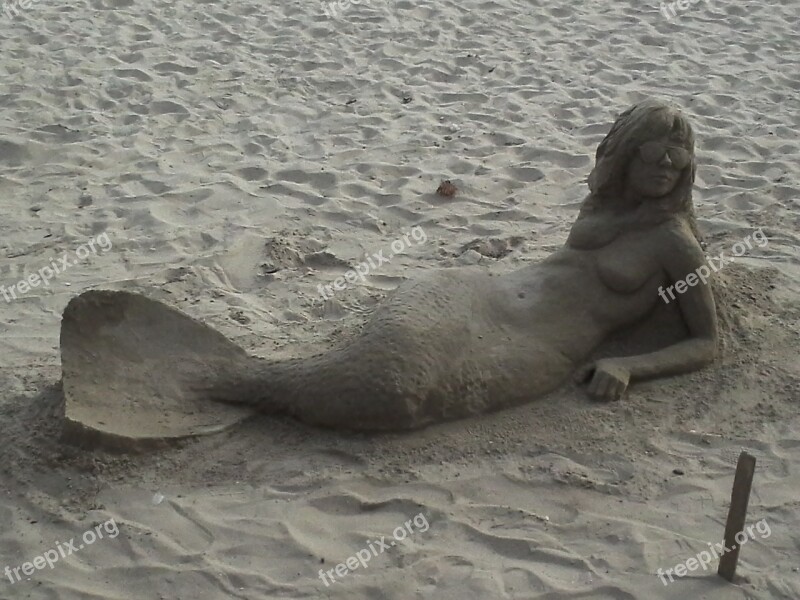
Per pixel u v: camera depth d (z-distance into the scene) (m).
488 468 3.40
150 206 5.79
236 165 6.34
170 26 8.77
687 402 3.69
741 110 7.10
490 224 5.62
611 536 3.10
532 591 2.90
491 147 6.59
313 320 4.62
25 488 3.36
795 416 3.62
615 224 3.81
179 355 3.75
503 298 3.76
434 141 6.71
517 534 3.12
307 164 6.36
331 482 3.34
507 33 8.73
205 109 7.20
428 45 8.47
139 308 3.79
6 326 4.55
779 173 6.09
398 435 3.50
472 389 3.55
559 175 6.18
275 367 3.67
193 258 5.21
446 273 3.77
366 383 3.43
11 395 3.84
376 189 6.05
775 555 3.02
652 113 3.69
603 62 8.04
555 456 3.44
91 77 7.64
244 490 3.34
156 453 3.47
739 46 8.38
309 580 2.97
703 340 3.84
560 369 3.73
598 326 3.81
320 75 7.84
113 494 3.33
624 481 3.33
